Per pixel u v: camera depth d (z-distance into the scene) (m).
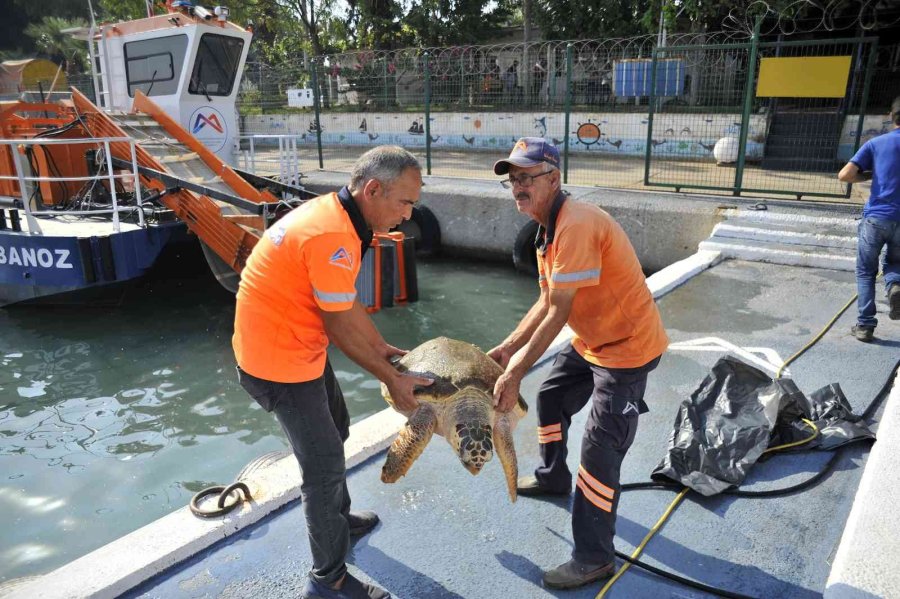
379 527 3.11
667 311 6.43
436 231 11.73
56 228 8.63
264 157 18.09
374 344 3.05
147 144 9.51
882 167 5.02
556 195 2.57
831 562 2.82
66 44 31.52
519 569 2.81
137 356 7.32
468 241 11.59
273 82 20.52
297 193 9.96
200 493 3.25
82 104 9.74
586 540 2.64
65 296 8.73
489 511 3.23
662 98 15.64
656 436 3.94
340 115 20.88
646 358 2.54
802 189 10.63
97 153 9.05
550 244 2.59
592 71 16.31
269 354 2.31
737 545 2.94
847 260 7.67
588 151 17.12
